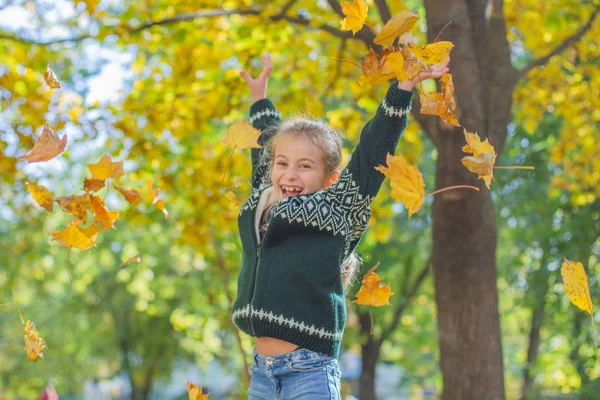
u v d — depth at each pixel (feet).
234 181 23.44
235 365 52.95
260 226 9.78
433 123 16.65
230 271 31.96
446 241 16.55
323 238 9.23
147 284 43.29
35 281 48.34
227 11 19.86
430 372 61.31
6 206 26.81
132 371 69.10
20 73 20.85
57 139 9.32
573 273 8.95
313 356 8.98
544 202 35.96
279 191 9.69
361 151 9.46
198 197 23.26
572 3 22.34
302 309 8.97
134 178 23.57
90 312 65.72
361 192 9.39
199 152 23.54
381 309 46.29
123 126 21.75
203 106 22.41
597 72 23.94
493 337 16.46
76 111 21.31
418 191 8.20
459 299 16.40
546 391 44.21
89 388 88.94
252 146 9.83
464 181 16.24
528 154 36.40
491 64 17.95
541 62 18.83
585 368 37.27
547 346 49.85
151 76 23.00
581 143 26.63
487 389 16.26
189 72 22.25
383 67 8.90
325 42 23.02
